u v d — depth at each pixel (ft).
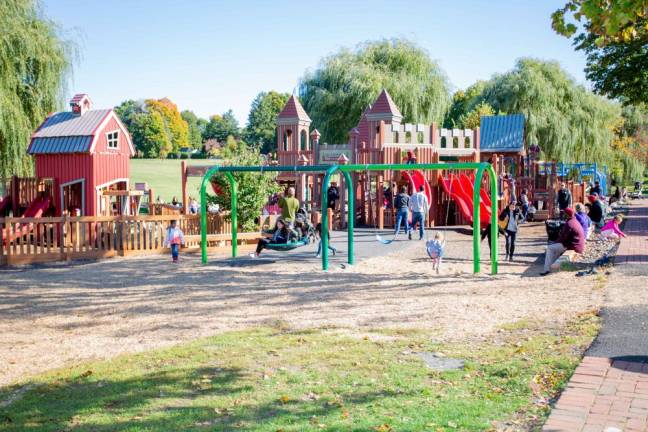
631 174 214.28
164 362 25.64
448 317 32.86
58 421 19.45
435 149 100.01
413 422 18.15
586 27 28.25
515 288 41.14
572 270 47.52
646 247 55.67
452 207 99.14
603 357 23.36
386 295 40.24
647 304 32.17
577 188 121.19
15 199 81.66
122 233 65.00
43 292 44.39
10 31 83.82
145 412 19.95
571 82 166.81
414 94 154.61
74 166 78.59
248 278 48.62
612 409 18.34
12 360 27.40
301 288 43.65
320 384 22.20
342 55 165.27
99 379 23.65
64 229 62.80
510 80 166.30
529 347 25.70
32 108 88.58
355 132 98.99
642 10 24.27
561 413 18.12
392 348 26.94
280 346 27.61
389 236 80.59
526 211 101.19
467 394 20.67
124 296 42.11
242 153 76.18
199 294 42.14
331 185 103.19
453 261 57.98
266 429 18.04
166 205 87.61
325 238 52.75
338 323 32.30
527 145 157.17
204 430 18.16
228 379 23.07
